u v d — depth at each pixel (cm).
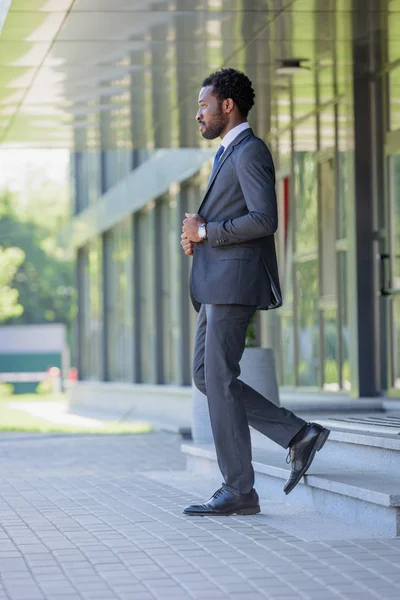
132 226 3500
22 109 1947
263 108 2038
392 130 1775
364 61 1700
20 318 8975
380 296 1828
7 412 3378
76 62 1638
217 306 893
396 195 1780
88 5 1366
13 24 1440
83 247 4525
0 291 6569
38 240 9050
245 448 906
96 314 4234
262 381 1390
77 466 1388
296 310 2339
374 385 1838
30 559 734
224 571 684
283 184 2352
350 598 608
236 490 909
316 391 2212
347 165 1878
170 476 1245
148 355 3459
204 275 892
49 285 9044
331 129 2012
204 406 1371
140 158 3506
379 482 870
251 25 1479
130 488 1124
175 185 2962
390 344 1806
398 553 729
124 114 2009
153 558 729
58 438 1889
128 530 842
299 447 906
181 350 2958
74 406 3919
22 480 1216
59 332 6475
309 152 2183
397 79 1736
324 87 1870
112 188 3834
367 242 1848
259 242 893
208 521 880
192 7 1390
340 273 2097
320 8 1399
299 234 2300
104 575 679
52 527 864
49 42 1528
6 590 641
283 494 998
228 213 895
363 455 999
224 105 909
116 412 3244
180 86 1820
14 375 6084
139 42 1547
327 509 909
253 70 1741
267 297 895
